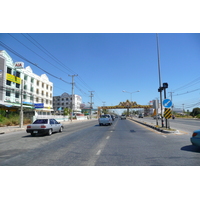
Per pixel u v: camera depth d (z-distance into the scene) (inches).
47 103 2431.1
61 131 685.3
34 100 2092.8
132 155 278.5
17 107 1357.0
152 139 454.6
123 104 3371.1
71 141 436.1
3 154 294.7
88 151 311.9
